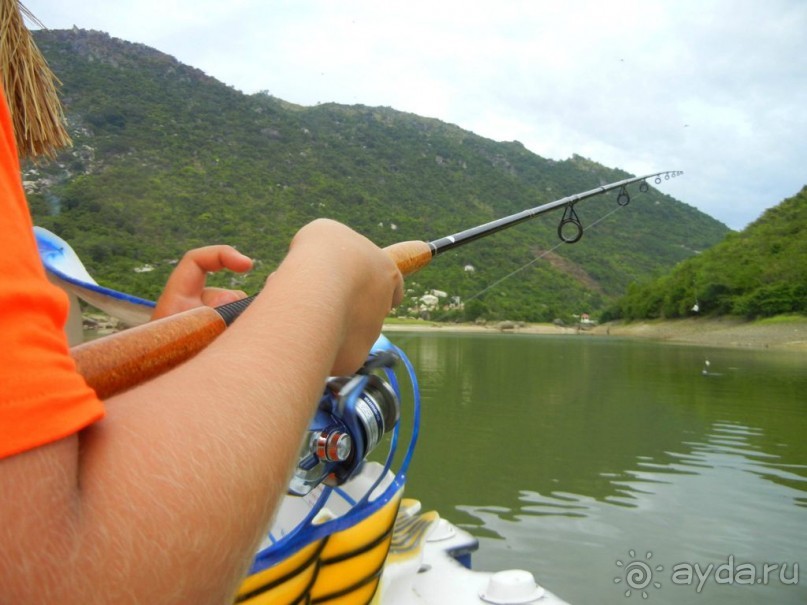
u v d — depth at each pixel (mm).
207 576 505
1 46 876
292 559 1413
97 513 476
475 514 6711
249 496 528
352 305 753
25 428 454
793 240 53719
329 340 659
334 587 1557
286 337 625
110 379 700
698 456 9398
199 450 520
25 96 915
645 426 11633
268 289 688
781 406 14164
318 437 1106
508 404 13883
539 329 52938
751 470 8617
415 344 36656
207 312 812
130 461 499
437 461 8781
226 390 562
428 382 17766
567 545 5844
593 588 4926
